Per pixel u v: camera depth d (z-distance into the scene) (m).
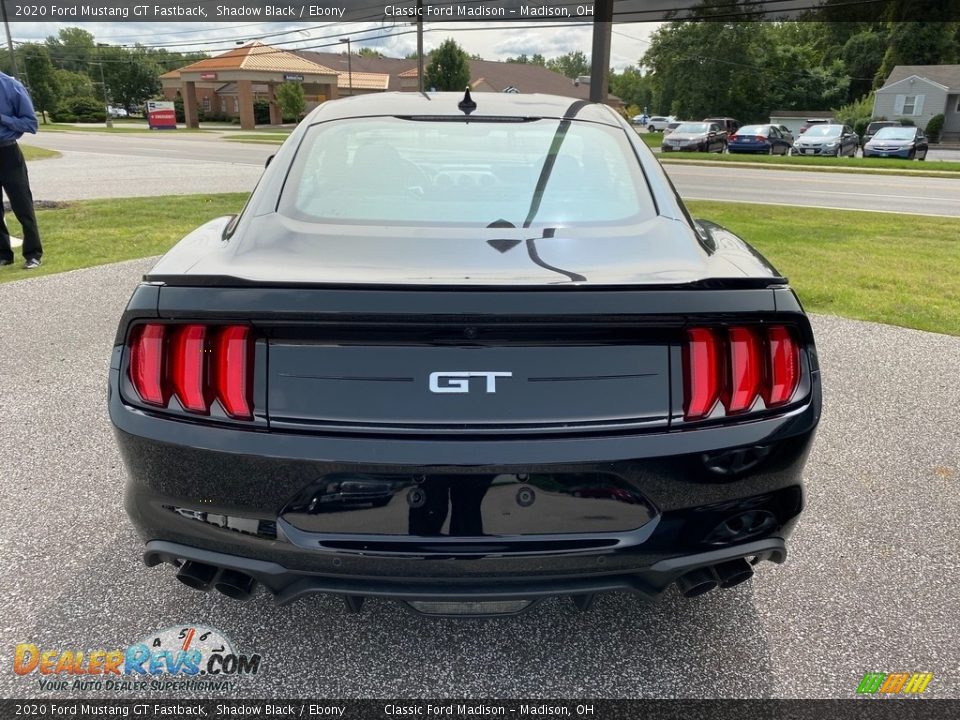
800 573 2.56
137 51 95.88
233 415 1.70
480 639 2.22
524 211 2.20
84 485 3.06
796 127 61.56
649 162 2.54
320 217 2.13
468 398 1.67
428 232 2.04
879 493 3.10
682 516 1.78
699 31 60.88
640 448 1.70
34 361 4.48
